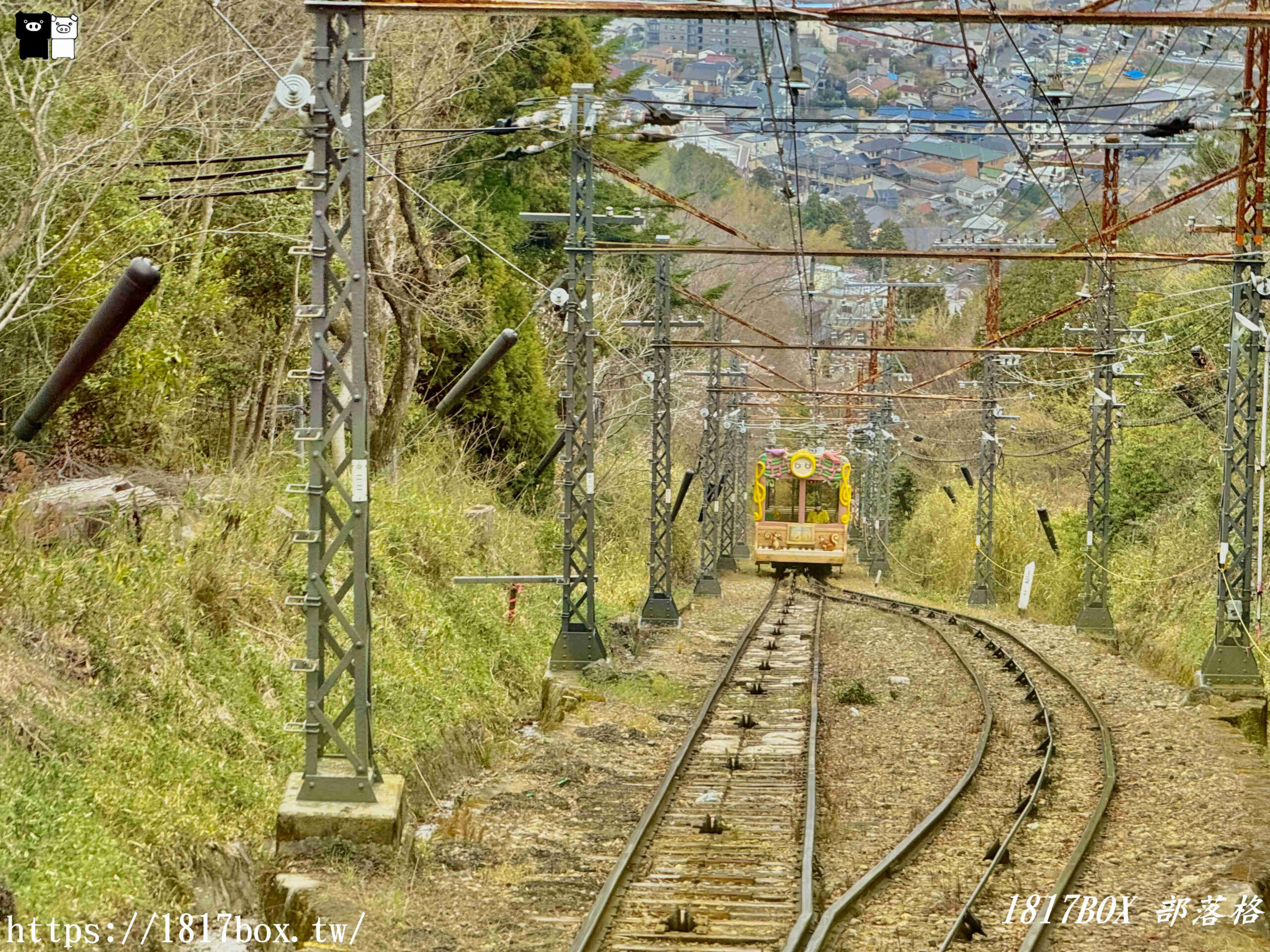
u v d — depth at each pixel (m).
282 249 60.78
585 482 57.00
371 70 64.19
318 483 31.17
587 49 104.38
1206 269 97.94
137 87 49.91
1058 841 36.16
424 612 50.84
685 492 83.44
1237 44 56.31
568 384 56.62
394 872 29.78
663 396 82.88
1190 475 95.75
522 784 40.44
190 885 26.92
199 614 37.50
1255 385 57.00
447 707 43.88
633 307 132.12
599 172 120.19
